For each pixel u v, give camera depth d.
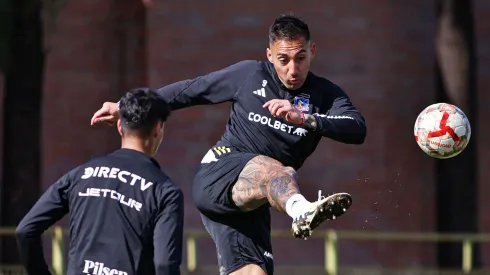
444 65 56.19
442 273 51.25
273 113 22.94
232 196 24.36
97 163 21.62
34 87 51.03
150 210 20.92
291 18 24.67
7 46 49.47
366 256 62.34
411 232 62.53
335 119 23.53
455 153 24.91
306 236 21.72
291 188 22.34
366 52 63.75
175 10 63.50
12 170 51.28
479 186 63.97
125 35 62.44
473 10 62.22
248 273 25.77
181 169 63.47
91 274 20.83
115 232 20.94
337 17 63.78
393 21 63.81
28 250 21.30
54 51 62.75
